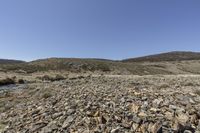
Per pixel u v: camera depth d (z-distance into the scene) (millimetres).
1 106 19891
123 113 10852
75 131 10133
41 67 95375
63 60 108000
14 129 12219
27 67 93500
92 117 11109
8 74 76125
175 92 14180
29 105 17359
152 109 10664
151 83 22797
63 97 16797
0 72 79625
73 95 16578
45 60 110812
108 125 9961
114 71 96875
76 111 12328
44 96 19344
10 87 40344
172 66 143875
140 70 105500
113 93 14953
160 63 158125
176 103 11523
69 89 20375
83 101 13953
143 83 22828
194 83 22312
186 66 146375
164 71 118500
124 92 14961
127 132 9180
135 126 9430
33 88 29188
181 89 16500
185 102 11570
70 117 11625
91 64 102375
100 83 24031
